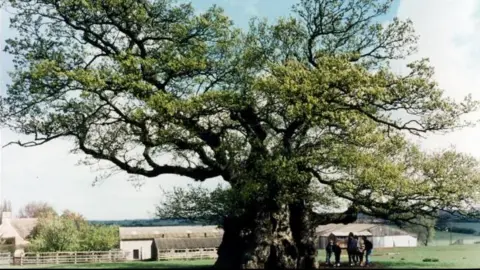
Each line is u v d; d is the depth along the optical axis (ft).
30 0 119.96
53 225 262.47
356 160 110.22
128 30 121.60
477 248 178.70
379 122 115.55
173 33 124.98
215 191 132.67
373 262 135.03
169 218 137.90
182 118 111.96
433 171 118.11
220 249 123.85
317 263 116.98
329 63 106.32
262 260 110.83
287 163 106.93
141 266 139.54
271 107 115.34
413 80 103.24
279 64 117.19
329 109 104.94
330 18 126.11
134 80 112.47
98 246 261.85
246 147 123.54
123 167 125.90
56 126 118.62
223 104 111.86
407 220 124.47
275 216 114.73
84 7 117.39
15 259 201.26
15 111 118.21
